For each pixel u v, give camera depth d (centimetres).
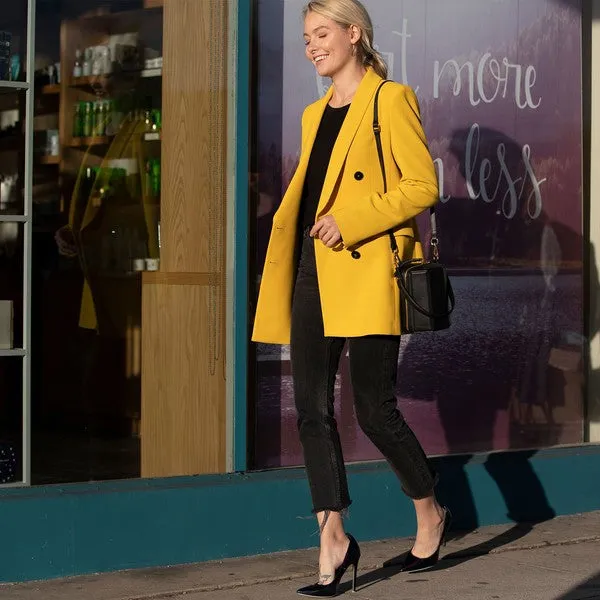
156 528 897
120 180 1032
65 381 1015
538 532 1040
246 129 957
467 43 1083
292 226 839
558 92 1133
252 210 968
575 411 1146
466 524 1055
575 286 1145
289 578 880
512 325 1110
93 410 1007
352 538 834
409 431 842
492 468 1068
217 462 953
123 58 1020
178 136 980
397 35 1048
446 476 1045
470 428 1090
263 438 975
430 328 816
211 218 963
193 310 970
